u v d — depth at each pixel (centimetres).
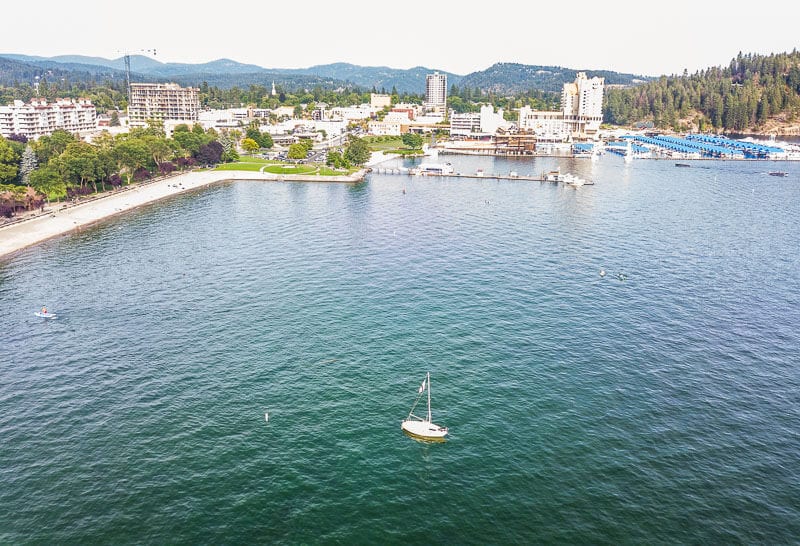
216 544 6881
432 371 10906
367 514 7362
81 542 6906
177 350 11694
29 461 8306
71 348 11775
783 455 8550
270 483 7900
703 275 16588
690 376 10781
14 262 17300
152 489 7769
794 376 10819
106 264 17175
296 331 12594
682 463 8350
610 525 7206
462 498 7656
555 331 12688
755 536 7050
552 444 8756
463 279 16088
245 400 9888
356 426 9188
